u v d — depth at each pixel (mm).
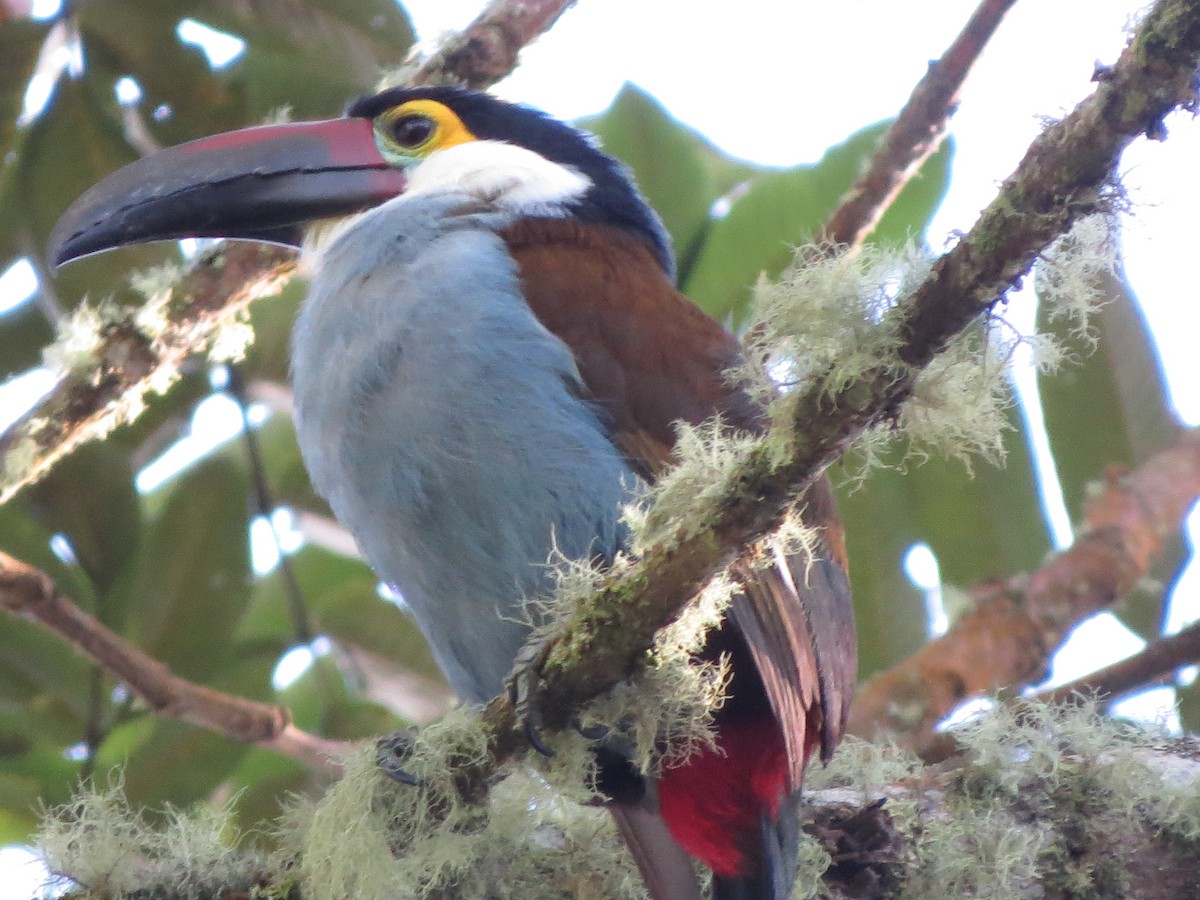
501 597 7000
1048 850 6844
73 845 6301
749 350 5508
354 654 10148
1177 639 8914
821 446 4977
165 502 10359
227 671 9930
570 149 8594
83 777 9430
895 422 5066
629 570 5352
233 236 8516
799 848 6711
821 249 5320
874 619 10273
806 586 6863
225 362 10031
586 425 6984
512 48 9250
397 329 7062
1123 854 6848
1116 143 4375
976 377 5016
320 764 9109
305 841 6191
